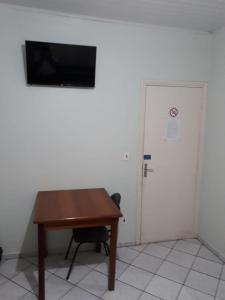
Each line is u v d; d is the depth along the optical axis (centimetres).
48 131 265
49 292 223
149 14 248
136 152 293
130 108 283
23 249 275
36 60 243
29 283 233
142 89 283
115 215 210
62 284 234
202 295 224
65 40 256
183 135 304
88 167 281
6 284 232
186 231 322
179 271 258
